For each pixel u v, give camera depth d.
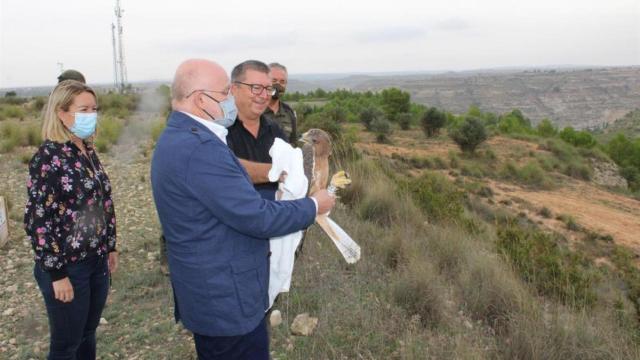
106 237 2.87
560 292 5.02
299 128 13.05
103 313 4.23
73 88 2.62
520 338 3.65
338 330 3.80
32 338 3.91
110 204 2.95
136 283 4.84
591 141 46.66
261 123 3.37
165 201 2.11
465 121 33.00
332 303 4.22
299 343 3.66
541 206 23.84
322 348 3.56
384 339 3.71
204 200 2.04
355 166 9.45
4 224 6.02
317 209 2.31
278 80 4.37
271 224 2.11
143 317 4.16
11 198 8.10
